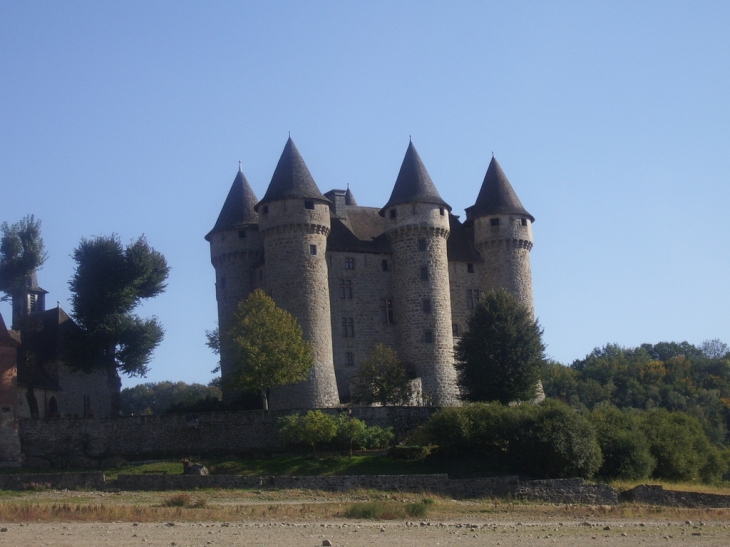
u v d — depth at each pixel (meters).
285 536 31.89
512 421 55.34
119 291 71.12
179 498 43.09
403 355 75.25
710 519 42.41
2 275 72.25
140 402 145.50
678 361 139.25
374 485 48.69
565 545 31.08
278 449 61.97
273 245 72.56
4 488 50.06
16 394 63.84
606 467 55.53
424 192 76.75
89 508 39.16
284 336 66.12
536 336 68.94
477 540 31.86
